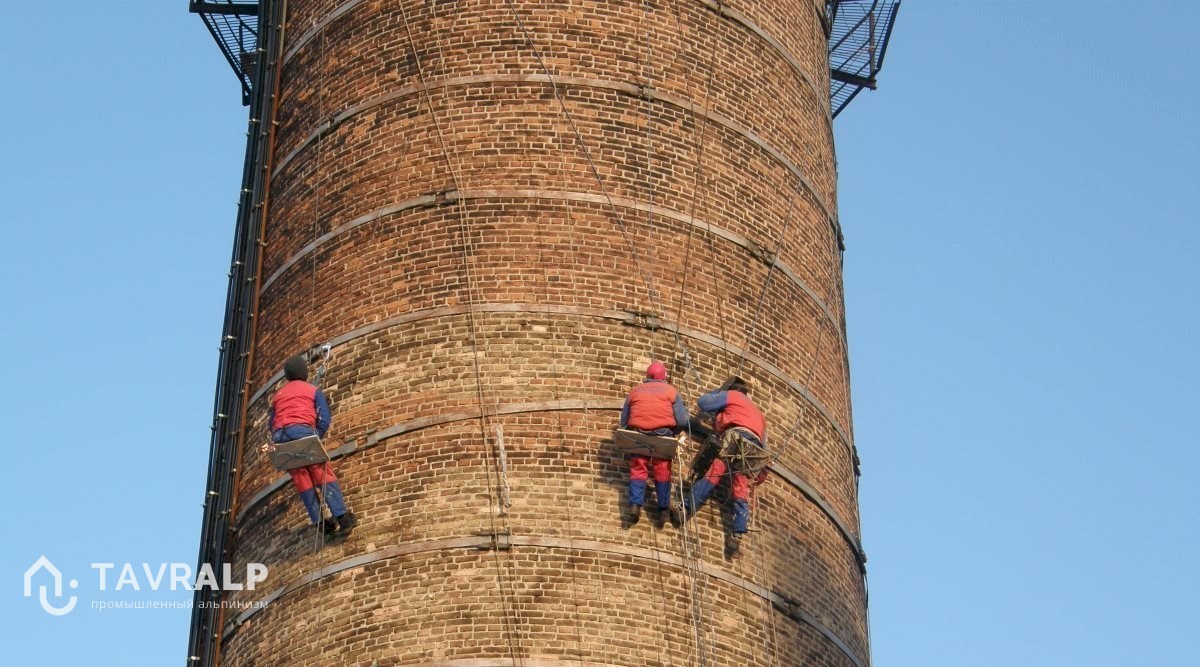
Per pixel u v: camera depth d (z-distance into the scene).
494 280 44.00
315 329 45.47
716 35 48.62
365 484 42.56
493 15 47.19
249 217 49.75
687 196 46.00
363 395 43.69
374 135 46.81
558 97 46.09
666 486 41.66
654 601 40.94
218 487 46.78
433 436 42.53
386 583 41.22
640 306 44.16
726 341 45.00
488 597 40.53
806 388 46.56
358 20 48.75
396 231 45.25
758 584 42.66
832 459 46.72
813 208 49.34
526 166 45.28
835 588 45.00
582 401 42.69
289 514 43.84
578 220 44.75
